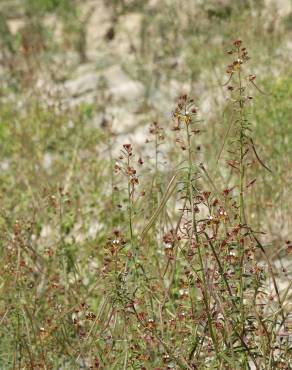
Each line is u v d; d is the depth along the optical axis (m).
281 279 7.33
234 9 13.02
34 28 16.38
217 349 5.54
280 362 5.65
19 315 6.68
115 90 13.47
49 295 7.08
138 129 12.00
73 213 8.63
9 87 13.95
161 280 6.14
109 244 5.76
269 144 9.41
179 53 14.23
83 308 6.43
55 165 10.23
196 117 10.22
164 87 13.36
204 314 5.77
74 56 15.52
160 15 15.34
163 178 8.33
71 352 6.38
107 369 5.91
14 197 9.22
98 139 10.84
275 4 13.66
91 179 9.46
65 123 11.54
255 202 8.52
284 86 10.33
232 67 6.00
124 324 5.75
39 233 8.02
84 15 16.61
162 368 5.62
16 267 6.97
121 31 16.12
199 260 5.70
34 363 6.41
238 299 5.67
